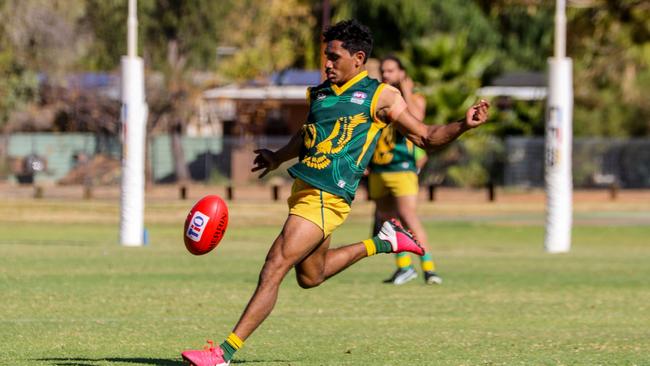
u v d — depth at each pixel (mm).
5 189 140500
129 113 70312
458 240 82375
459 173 146875
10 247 67062
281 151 26453
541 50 190125
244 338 24391
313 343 30859
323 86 25172
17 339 31141
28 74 153000
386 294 43844
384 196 46156
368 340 31484
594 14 113875
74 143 156250
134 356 28406
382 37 163250
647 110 175875
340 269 26266
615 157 156125
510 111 161500
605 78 156125
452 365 26984
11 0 142500
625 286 47781
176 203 111125
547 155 69688
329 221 24500
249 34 160500
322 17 167875
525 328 34406
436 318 36781
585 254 67250
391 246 26797
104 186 149375
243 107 164375
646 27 113562
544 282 49312
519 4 117500
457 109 134625
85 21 152125
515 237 85562
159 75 154625
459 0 173250
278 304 40344
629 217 107938
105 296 41844
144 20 147250
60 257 59750
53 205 106875
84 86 159875
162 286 45656
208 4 151750
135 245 70375
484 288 46438
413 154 45812
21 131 165875
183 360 25734
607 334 33031
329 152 24500
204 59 156750
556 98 68500
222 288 45062
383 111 24656
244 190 144500
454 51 137750
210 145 157375
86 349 29531
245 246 71875
